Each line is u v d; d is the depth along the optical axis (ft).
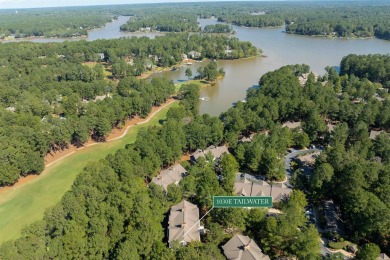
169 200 394.52
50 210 339.98
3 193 475.31
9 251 285.64
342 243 342.03
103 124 602.44
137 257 298.15
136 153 453.58
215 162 488.85
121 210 346.74
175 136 507.30
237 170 473.26
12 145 498.69
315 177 404.77
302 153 529.86
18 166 493.36
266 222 333.62
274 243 322.14
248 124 590.55
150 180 463.42
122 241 322.96
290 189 413.80
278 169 452.76
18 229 400.67
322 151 493.77
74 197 359.46
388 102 651.25
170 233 342.44
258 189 417.28
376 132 574.56
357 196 351.46
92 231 322.75
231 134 536.01
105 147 603.26
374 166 401.90
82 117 609.01
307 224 372.79
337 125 566.77
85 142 618.03
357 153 465.88
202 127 538.47
